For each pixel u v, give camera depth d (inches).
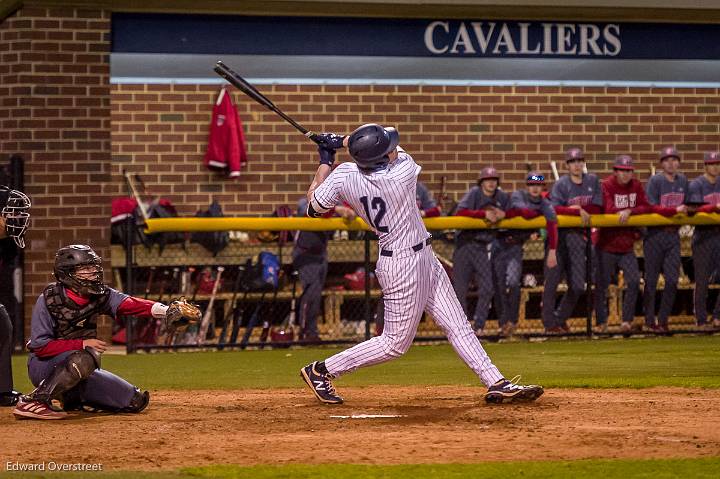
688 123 1720.0
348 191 745.0
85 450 609.9
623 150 1707.7
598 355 1194.0
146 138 1583.4
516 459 571.8
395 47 1606.8
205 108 1590.8
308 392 897.5
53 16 1450.5
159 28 1539.1
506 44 1637.6
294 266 1350.9
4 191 805.9
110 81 1488.7
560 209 1354.6
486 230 1355.8
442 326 776.9
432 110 1646.2
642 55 1672.0
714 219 1379.2
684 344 1305.4
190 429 681.6
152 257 1403.8
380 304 1278.3
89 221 1451.8
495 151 1670.8
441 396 850.8
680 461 561.3
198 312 737.6
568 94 1681.8
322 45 1590.8
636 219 1363.2
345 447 609.9
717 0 1611.7
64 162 1451.8
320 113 1617.9
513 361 1136.2
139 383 987.9
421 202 1343.5
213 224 1312.7
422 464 556.7
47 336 735.7
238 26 1567.4
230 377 1036.5
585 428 668.1
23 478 530.6
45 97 1450.5
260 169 1614.2
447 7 1578.5
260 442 629.6
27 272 1432.1
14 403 805.9
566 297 1391.5
